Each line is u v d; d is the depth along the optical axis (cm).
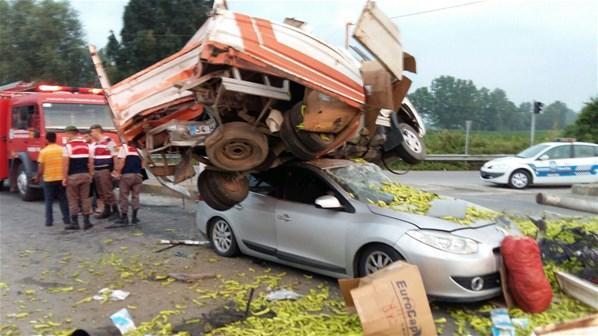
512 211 1272
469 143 3150
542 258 668
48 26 3016
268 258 742
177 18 2644
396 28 599
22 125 1382
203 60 551
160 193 1479
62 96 1317
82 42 3109
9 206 1319
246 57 555
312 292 633
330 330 516
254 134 618
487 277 559
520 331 508
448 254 550
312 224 668
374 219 612
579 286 584
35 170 1327
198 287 670
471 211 639
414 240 566
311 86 577
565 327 441
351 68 624
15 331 533
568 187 1892
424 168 2645
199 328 536
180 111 693
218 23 565
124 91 714
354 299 467
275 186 734
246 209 757
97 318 571
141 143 709
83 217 1033
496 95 5094
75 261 798
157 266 765
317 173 688
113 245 900
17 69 2956
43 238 956
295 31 603
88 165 1022
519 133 3525
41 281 701
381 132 796
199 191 705
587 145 1870
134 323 553
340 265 641
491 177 1862
